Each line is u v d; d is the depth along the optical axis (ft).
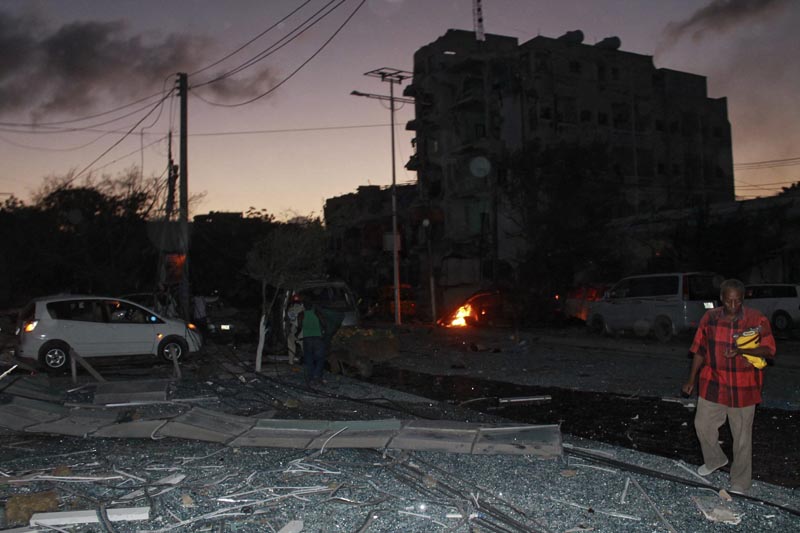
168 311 75.56
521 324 93.81
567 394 38.68
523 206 106.93
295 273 52.37
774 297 74.49
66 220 107.34
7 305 111.45
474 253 152.76
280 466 22.88
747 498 19.01
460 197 159.94
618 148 158.92
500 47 173.68
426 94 173.99
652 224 106.22
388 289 140.36
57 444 27.04
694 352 20.68
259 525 17.39
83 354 51.85
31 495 18.94
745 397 19.34
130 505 18.98
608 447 25.34
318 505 18.84
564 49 155.74
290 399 36.24
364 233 188.75
